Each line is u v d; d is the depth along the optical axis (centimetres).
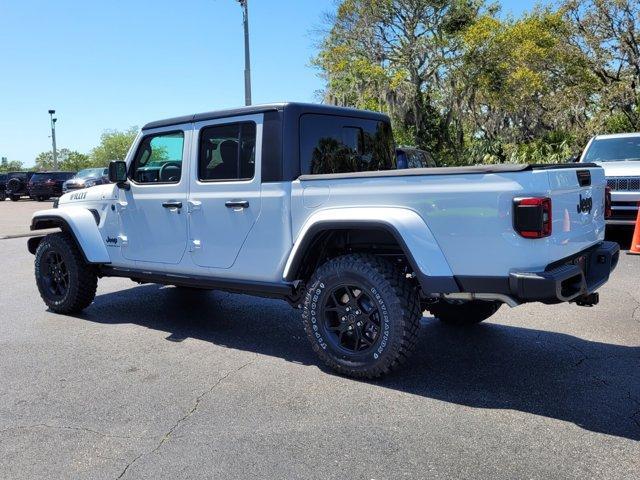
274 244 452
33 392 411
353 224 400
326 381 423
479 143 3388
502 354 475
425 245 380
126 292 747
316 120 469
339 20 3250
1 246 1262
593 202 424
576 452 314
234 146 474
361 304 421
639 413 362
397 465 303
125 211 561
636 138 1083
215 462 309
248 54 1742
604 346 492
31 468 306
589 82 2883
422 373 435
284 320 602
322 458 311
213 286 502
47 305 639
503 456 311
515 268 355
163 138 529
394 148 567
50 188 3212
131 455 318
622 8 2527
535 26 2958
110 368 459
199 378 434
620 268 820
